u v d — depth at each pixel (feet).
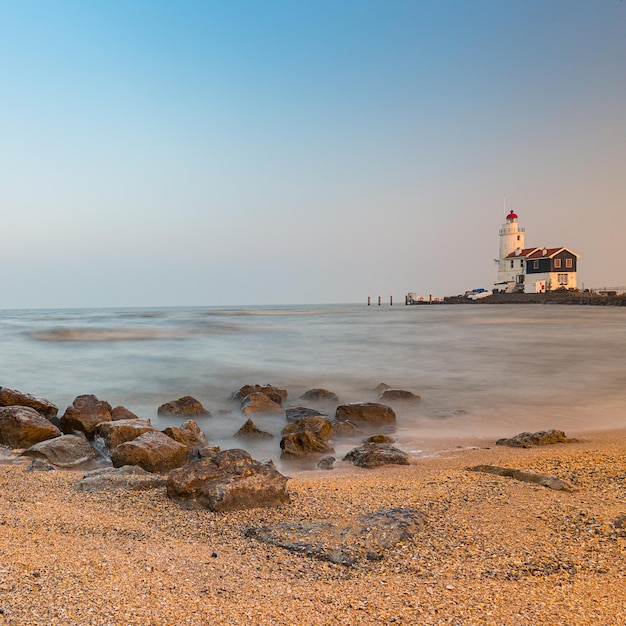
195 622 13.09
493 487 24.91
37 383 66.54
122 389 63.00
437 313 266.98
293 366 80.43
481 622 13.30
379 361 85.97
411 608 14.05
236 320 212.02
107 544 18.33
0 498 23.77
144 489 25.32
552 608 13.93
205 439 40.09
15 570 15.23
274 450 38.70
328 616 13.64
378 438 39.68
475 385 65.21
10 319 223.51
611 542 17.98
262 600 14.44
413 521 19.74
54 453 34.22
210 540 19.29
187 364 82.53
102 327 163.84
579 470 27.81
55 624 12.55
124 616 13.12
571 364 82.07
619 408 52.31
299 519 21.25
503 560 16.94
